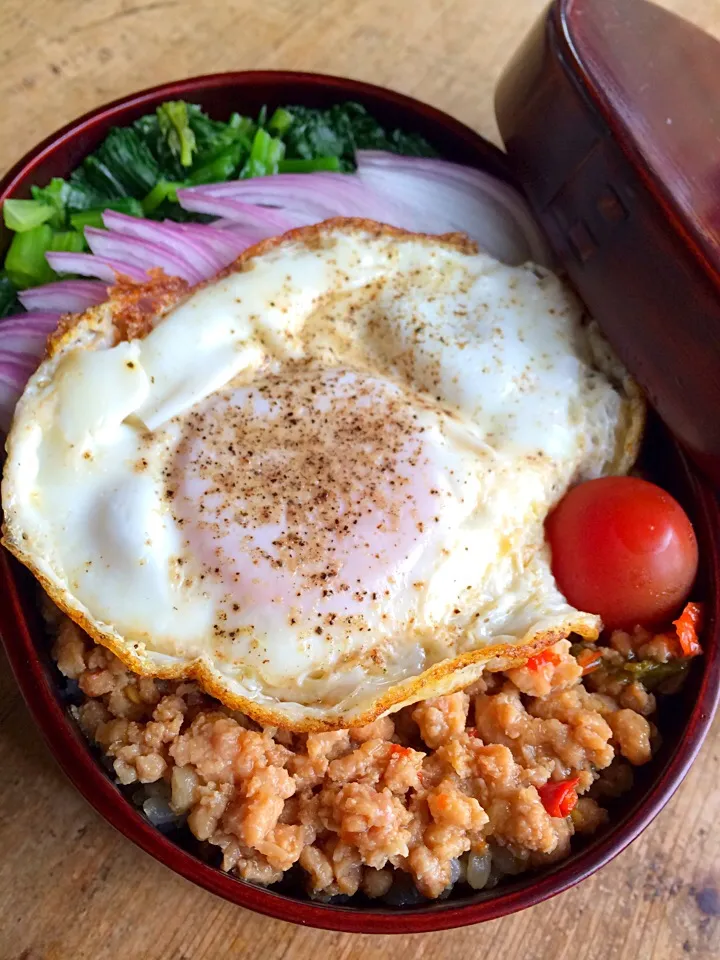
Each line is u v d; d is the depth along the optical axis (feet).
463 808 0.43
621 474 0.52
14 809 0.46
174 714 0.44
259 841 0.41
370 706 0.42
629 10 0.49
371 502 0.46
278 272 0.51
